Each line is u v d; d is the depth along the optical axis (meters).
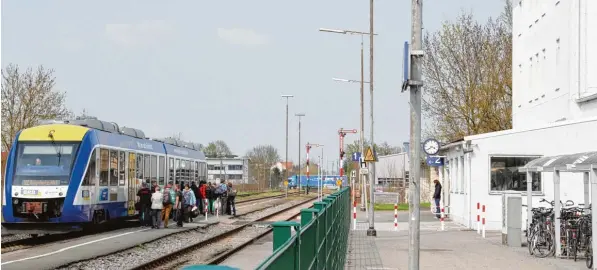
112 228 34.91
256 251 25.55
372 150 32.00
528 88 45.25
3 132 50.16
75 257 21.31
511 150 32.84
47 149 29.27
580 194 30.97
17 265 19.14
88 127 30.70
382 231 34.03
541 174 31.81
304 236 6.76
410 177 12.51
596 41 34.91
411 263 12.55
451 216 41.34
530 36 44.75
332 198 14.27
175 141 45.00
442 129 58.19
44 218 28.61
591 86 34.88
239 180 162.88
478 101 57.41
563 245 21.31
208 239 28.72
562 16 37.62
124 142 33.84
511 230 24.81
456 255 21.88
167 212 34.91
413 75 12.29
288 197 92.50
